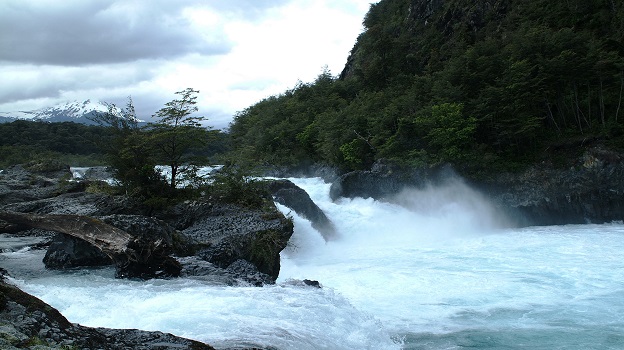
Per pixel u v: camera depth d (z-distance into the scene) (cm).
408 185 3756
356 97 6184
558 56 3975
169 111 2447
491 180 3697
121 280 1433
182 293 1243
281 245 1903
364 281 1883
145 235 1547
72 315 1015
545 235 3012
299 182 4503
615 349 1185
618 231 3036
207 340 888
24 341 641
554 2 5222
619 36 4459
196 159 2530
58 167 3978
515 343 1228
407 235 3238
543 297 1639
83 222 1559
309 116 6125
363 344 1106
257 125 6819
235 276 1513
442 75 4762
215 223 2077
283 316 1123
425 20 7081
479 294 1686
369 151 4544
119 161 2406
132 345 758
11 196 2636
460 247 2705
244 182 2514
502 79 4159
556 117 4156
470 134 3959
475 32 5994
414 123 4241
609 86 4025
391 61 6412
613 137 3631
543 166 3656
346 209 3375
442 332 1310
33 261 1741
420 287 1786
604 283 1797
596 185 3462
